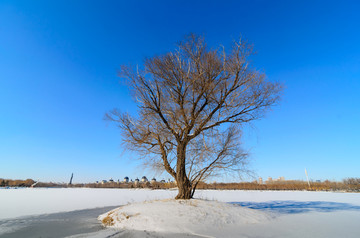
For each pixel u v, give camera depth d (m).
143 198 24.47
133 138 12.27
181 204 9.88
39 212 13.64
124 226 8.30
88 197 26.23
